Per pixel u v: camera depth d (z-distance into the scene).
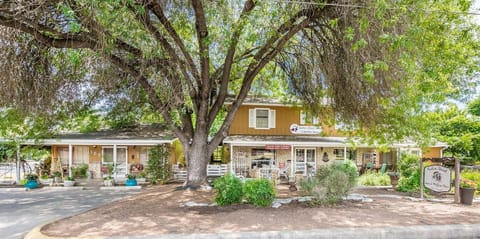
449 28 11.25
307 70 13.64
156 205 9.62
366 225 7.01
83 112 17.00
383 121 13.41
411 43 8.98
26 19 8.44
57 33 9.29
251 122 20.48
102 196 12.59
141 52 10.10
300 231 6.41
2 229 7.56
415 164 17.23
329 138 20.59
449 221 7.58
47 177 17.28
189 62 11.47
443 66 11.31
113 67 11.98
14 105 12.15
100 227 7.00
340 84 12.06
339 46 10.91
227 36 10.87
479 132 24.39
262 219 7.52
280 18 11.16
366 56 9.53
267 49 12.33
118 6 7.93
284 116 20.97
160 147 17.70
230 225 6.96
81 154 19.66
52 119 15.38
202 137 13.17
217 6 10.64
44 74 11.74
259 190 9.16
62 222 7.70
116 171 17.84
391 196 11.90
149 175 17.89
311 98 14.84
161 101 11.93
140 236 6.06
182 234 6.21
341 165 11.06
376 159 21.92
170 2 10.05
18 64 10.52
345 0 9.23
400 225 7.06
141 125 21.73
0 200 11.84
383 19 8.80
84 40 9.54
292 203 9.66
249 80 13.40
